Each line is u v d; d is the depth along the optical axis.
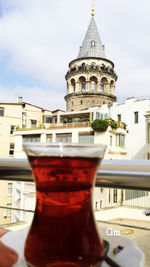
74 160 0.62
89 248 0.62
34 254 0.62
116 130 28.28
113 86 54.38
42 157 0.63
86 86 51.56
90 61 52.41
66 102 54.44
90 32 55.06
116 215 3.79
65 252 0.60
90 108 37.81
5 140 31.47
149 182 0.98
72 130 27.86
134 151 31.89
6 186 27.05
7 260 0.64
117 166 1.05
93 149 0.63
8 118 31.91
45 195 0.64
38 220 0.65
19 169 1.29
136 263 0.58
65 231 0.61
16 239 0.76
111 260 0.61
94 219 0.68
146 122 29.25
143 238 0.75
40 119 35.53
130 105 32.91
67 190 0.63
